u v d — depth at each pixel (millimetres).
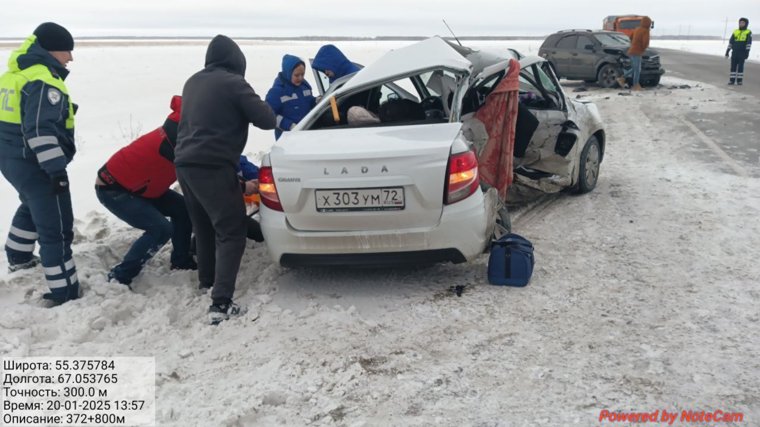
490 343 3734
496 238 5004
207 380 3408
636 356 3523
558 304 4242
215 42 4316
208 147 4094
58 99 4117
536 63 6320
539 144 6336
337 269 5039
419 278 4777
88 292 4477
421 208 4168
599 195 7078
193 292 4574
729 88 19391
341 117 5383
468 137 5285
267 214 4410
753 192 6938
